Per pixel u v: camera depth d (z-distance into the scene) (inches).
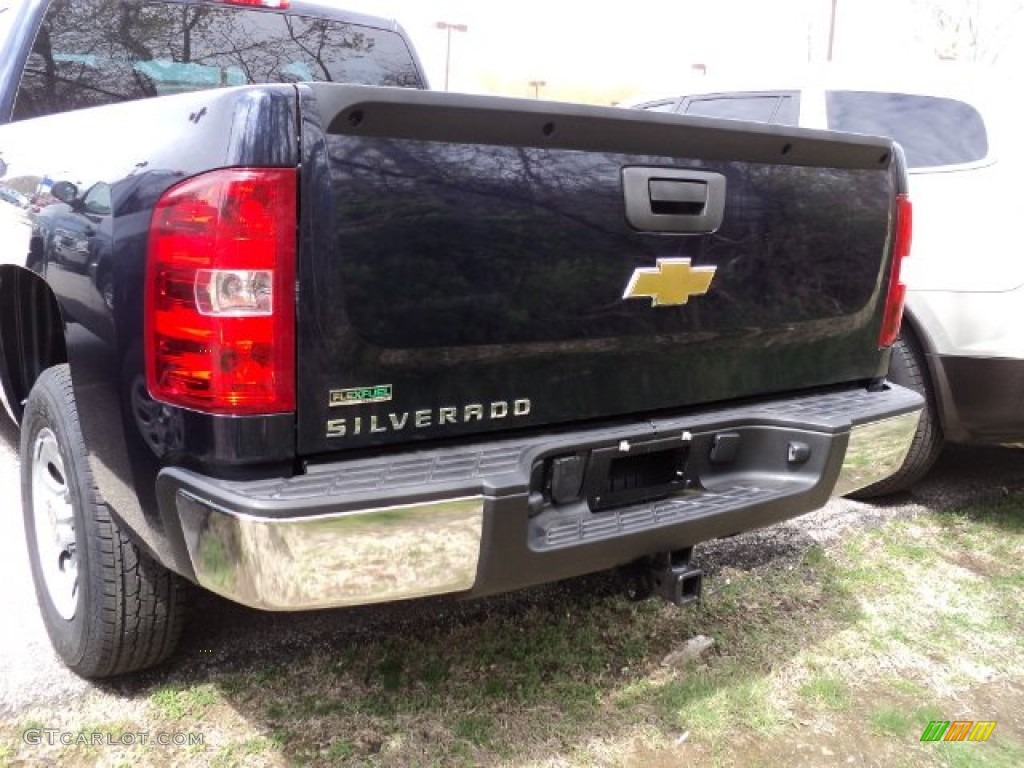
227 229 71.6
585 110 84.1
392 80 166.6
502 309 83.6
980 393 153.1
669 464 99.7
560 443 87.9
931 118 163.9
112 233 80.9
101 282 82.3
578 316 88.6
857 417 104.8
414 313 78.8
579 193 86.6
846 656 118.3
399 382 79.7
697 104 206.8
